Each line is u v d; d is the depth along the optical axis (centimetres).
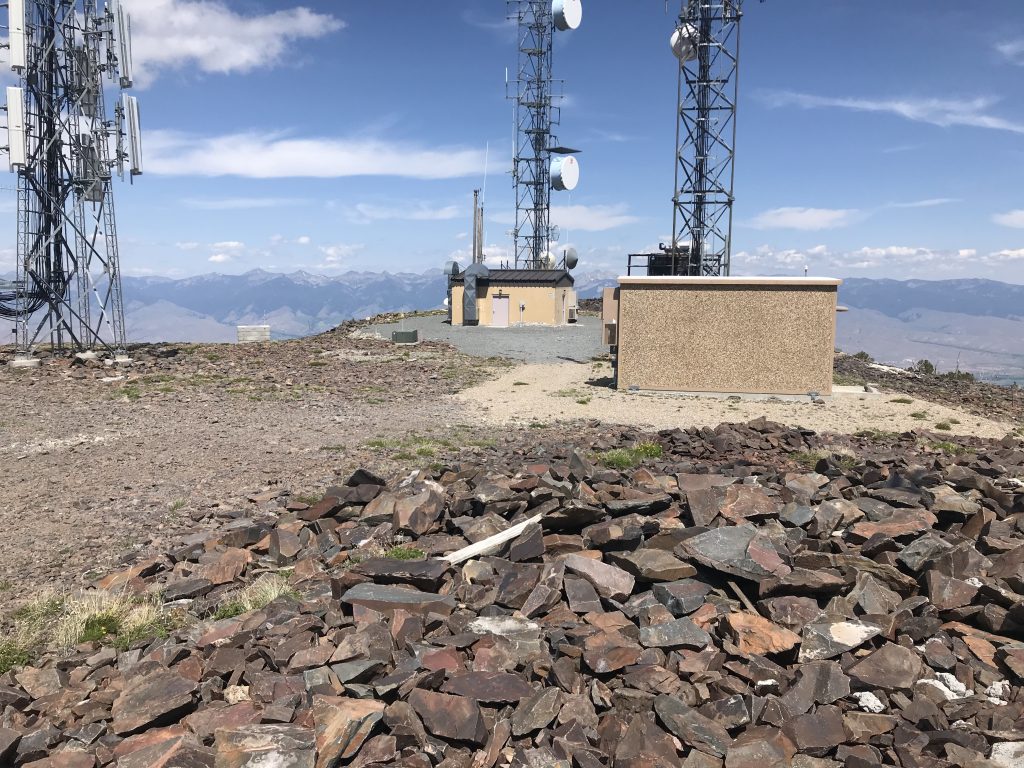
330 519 1022
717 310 2716
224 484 1370
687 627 597
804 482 984
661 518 864
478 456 1584
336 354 3984
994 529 791
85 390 2623
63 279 3472
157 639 682
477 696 512
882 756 466
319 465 1527
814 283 2641
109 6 3288
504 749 471
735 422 2145
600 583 689
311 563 873
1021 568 661
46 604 788
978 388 3925
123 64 3356
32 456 1620
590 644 568
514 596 688
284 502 1222
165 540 1032
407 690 520
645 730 478
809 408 2459
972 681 538
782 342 2683
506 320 5734
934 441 1809
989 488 971
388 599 684
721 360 2730
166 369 3180
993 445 1786
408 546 901
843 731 480
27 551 994
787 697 512
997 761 444
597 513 848
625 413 2345
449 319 6012
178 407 2359
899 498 895
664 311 2756
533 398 2673
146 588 834
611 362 3622
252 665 589
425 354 4022
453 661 562
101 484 1372
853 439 1836
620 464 1350
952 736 467
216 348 4156
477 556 820
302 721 491
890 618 603
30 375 2861
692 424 2150
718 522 821
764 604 630
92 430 1941
